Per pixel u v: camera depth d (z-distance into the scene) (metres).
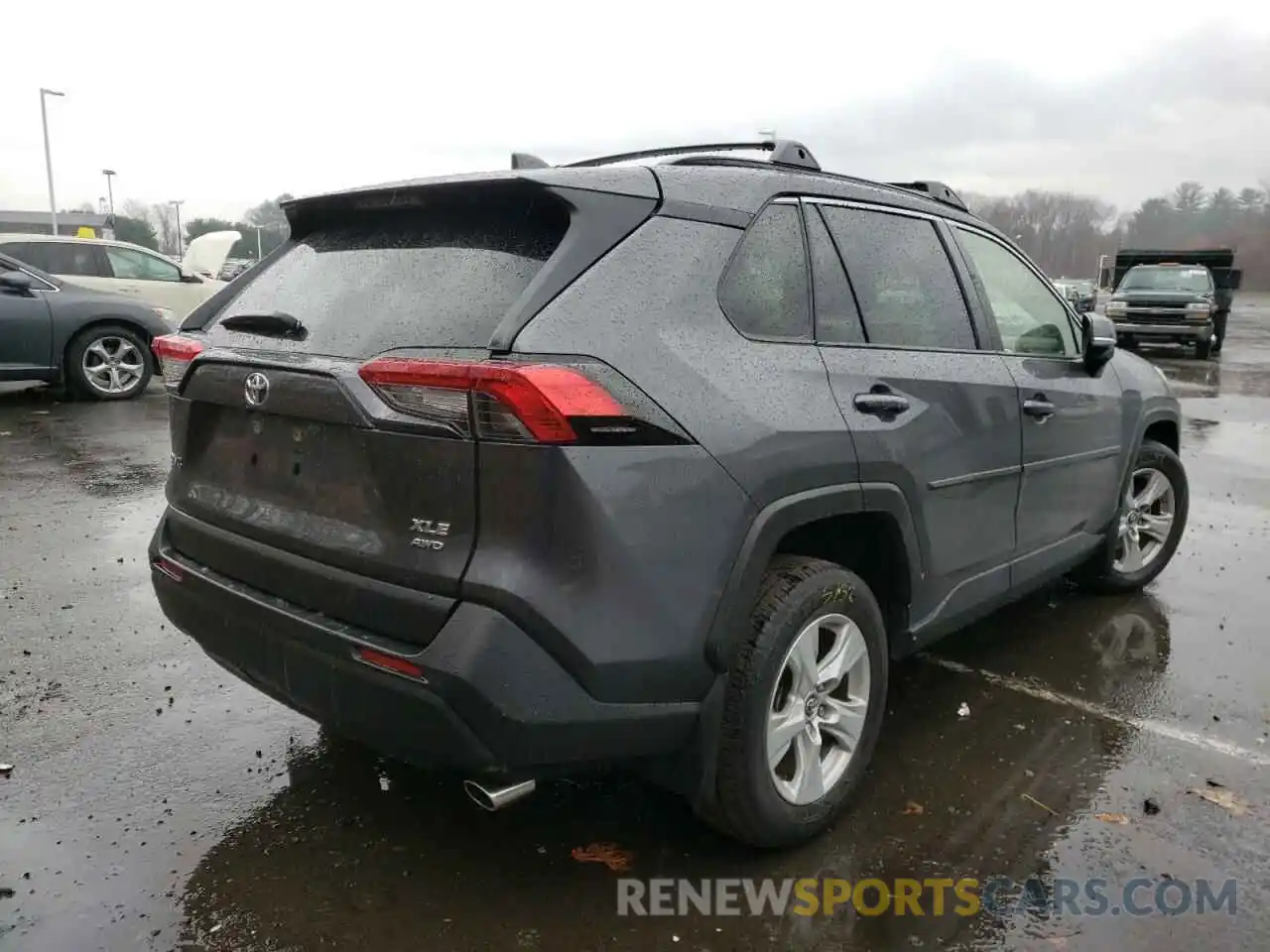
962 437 3.31
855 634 2.90
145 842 2.79
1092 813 3.03
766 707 2.58
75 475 7.21
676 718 2.40
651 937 2.45
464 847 2.80
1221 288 21.09
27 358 10.16
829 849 2.83
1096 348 4.12
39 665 3.95
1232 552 5.87
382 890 2.61
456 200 2.61
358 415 2.31
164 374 3.09
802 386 2.72
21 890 2.56
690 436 2.36
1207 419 11.27
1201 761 3.36
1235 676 4.07
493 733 2.17
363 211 2.88
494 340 2.21
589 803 3.04
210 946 2.38
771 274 2.79
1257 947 2.45
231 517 2.75
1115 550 4.82
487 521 2.18
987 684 3.97
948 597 3.39
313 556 2.48
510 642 2.16
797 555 2.83
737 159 2.93
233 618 2.67
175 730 3.44
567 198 2.40
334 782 3.12
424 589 2.25
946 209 3.68
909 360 3.17
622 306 2.37
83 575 5.02
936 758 3.37
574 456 2.16
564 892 2.61
